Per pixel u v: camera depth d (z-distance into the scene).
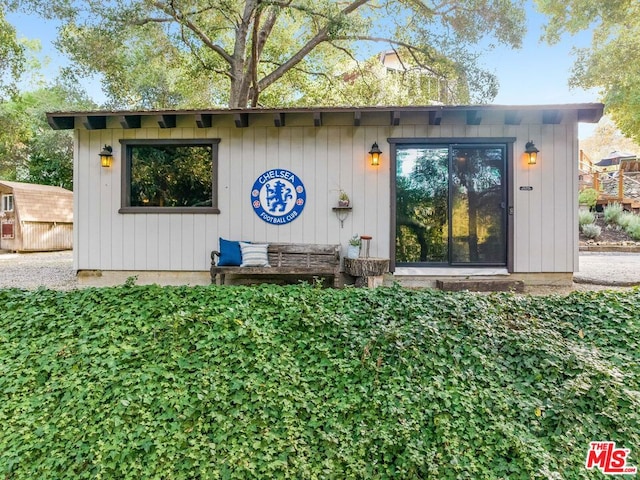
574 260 6.16
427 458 2.63
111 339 3.52
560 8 13.02
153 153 6.59
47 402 2.96
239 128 6.46
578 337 3.85
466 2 10.12
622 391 3.08
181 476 2.53
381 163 6.38
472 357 3.45
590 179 16.61
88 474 2.52
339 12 9.99
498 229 6.32
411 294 4.40
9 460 2.59
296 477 2.54
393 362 3.36
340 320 3.80
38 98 20.45
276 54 13.69
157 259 6.50
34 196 13.67
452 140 6.26
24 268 8.85
